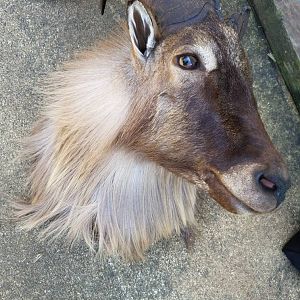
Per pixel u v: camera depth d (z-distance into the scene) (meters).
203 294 0.55
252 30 0.62
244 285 0.56
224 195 0.41
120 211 0.50
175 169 0.44
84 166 0.47
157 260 0.54
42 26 0.55
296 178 0.60
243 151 0.39
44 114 0.51
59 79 0.49
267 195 0.39
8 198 0.52
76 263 0.52
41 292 0.51
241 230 0.57
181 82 0.39
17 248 0.51
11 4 0.55
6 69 0.54
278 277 0.57
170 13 0.39
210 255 0.56
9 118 0.53
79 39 0.56
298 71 0.59
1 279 0.51
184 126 0.40
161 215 0.51
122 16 0.58
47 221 0.52
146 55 0.40
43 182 0.51
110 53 0.45
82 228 0.51
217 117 0.39
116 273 0.53
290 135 0.60
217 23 0.39
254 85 0.60
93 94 0.45
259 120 0.41
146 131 0.43
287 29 0.59
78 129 0.46
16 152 0.53
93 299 0.52
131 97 0.42
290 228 0.58
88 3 0.57
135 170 0.48
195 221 0.54
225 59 0.39
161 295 0.54
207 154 0.41
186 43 0.38
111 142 0.45
